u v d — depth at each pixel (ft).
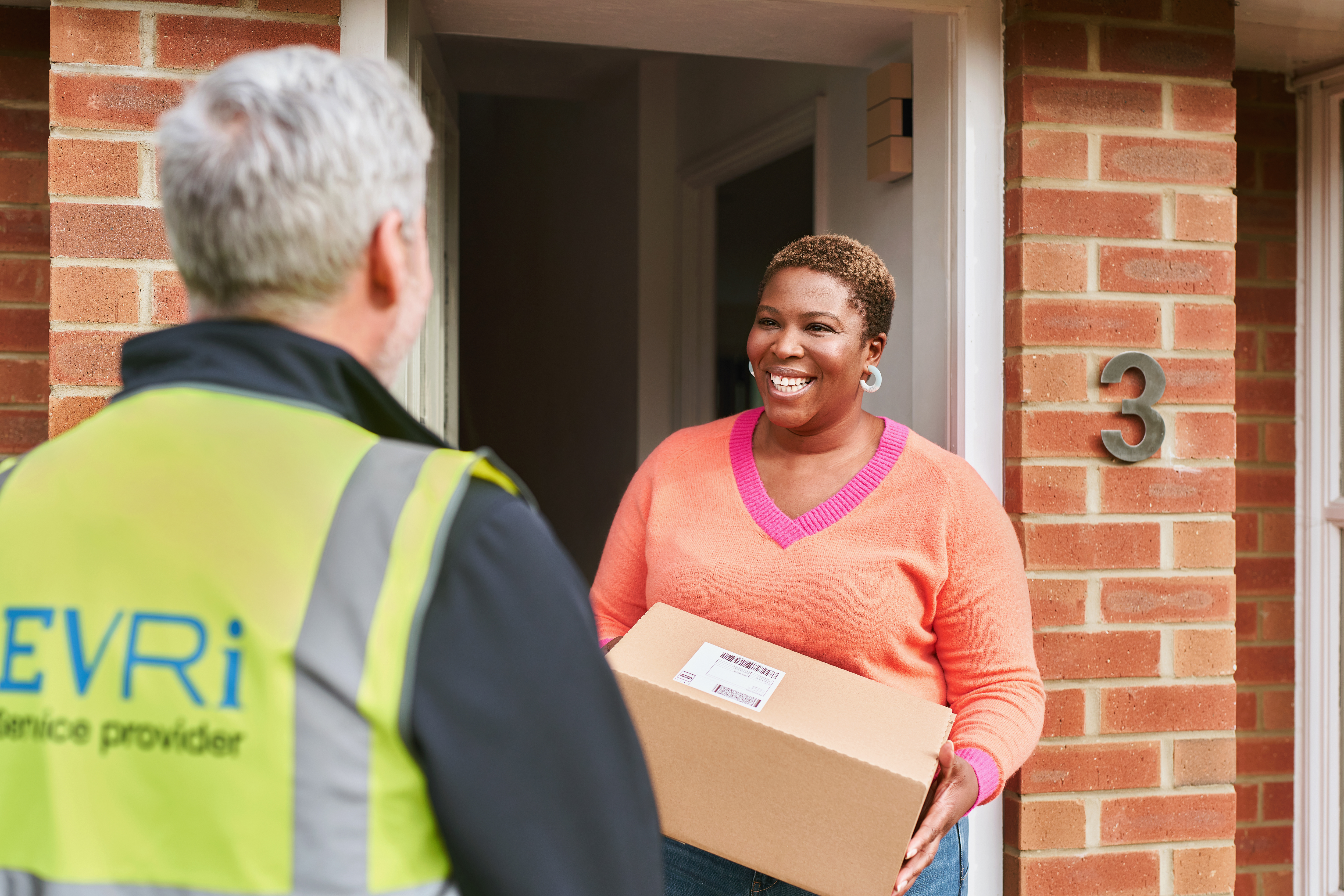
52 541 2.29
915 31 6.86
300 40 5.52
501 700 2.23
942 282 6.58
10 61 6.97
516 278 17.15
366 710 2.16
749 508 5.09
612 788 2.35
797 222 10.21
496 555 2.30
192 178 2.35
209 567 2.22
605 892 2.30
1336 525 8.16
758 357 5.08
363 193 2.40
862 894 4.07
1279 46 7.68
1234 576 6.43
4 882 2.19
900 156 7.06
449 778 2.19
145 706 2.18
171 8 5.40
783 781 4.17
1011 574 4.96
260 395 2.39
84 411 5.34
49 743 2.20
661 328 12.60
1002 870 6.31
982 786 4.37
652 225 12.60
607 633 5.48
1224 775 6.37
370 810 2.17
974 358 6.40
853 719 4.29
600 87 13.51
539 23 6.93
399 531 2.24
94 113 5.35
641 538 5.51
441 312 7.49
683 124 12.45
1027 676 4.83
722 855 4.25
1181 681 6.34
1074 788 6.21
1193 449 6.42
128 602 2.23
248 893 2.13
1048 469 6.25
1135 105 6.39
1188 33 6.46
